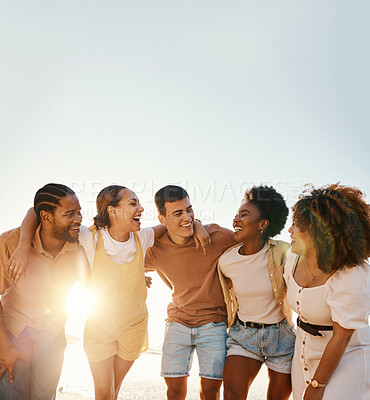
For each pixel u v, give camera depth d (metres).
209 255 4.48
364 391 3.44
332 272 3.49
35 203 4.02
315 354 3.69
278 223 4.32
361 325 3.38
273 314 4.25
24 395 4.09
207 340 4.44
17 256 3.88
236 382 4.11
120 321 4.31
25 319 4.12
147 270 4.74
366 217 3.51
